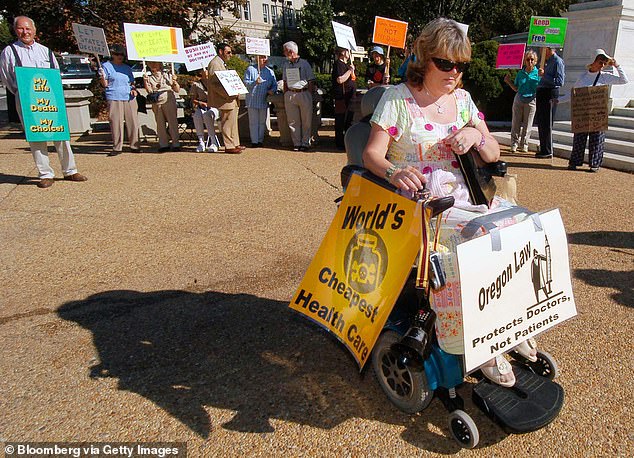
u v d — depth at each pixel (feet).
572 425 7.68
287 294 11.98
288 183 22.35
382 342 7.88
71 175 22.56
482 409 7.43
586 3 32.17
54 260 14.01
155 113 29.89
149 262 13.84
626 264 13.44
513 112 29.32
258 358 9.49
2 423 7.82
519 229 7.02
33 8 38.52
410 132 7.91
